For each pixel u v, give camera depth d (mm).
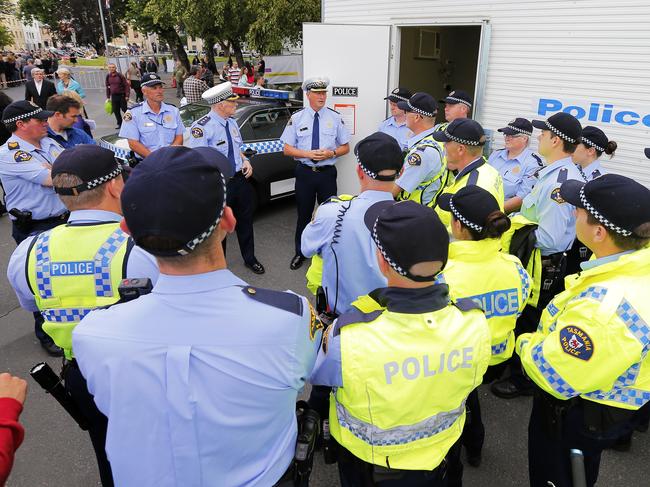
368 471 1397
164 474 988
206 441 970
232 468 1021
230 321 989
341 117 5031
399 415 1271
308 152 4406
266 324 1013
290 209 6434
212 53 20922
